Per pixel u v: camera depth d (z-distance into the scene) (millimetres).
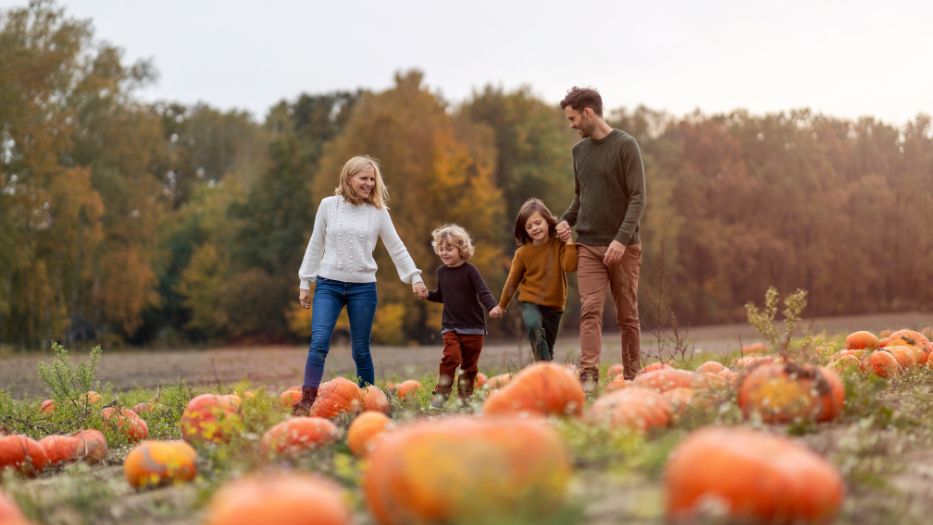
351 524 2895
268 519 2516
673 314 8961
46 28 39625
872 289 61219
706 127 68500
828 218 62844
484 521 2523
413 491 2732
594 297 7395
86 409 7375
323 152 57531
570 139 55500
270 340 50812
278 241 51344
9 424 7359
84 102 43812
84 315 45250
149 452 4555
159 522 3568
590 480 3051
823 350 8078
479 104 55875
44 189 38094
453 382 7383
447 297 7539
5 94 37156
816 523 2754
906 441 4152
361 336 7375
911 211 58438
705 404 4699
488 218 45750
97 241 40188
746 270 63719
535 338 7359
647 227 55844
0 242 35500
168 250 52500
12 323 38844
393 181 44719
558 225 7414
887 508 2988
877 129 60469
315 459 4406
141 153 45500
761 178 66500
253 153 79375
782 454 2852
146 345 50562
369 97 49781
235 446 4902
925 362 8172
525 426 2912
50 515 3814
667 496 2832
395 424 4688
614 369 8938
